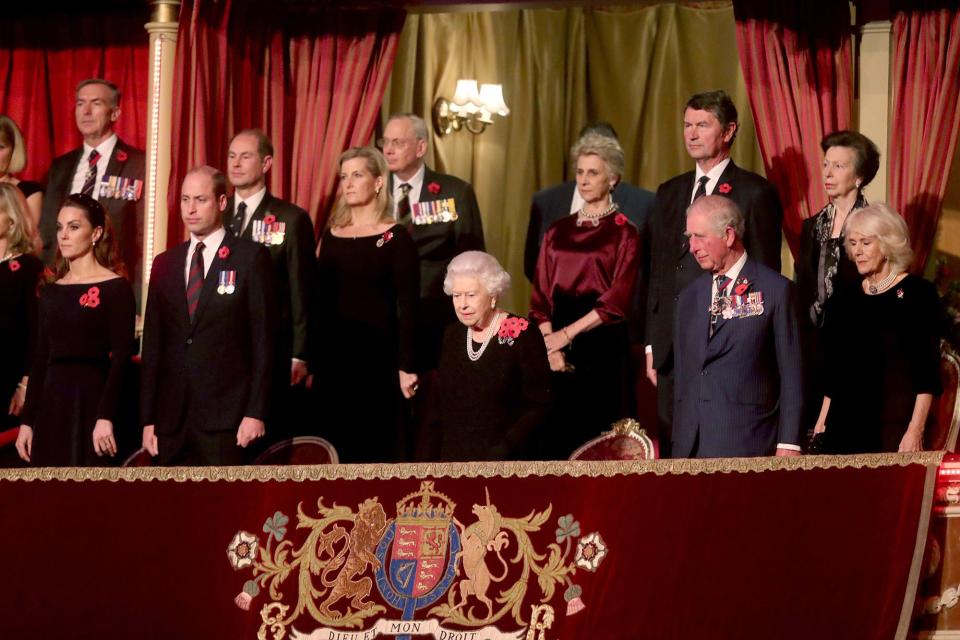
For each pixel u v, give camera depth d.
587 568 18.92
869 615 18.53
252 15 28.53
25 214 25.67
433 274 27.23
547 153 32.25
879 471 18.83
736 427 20.06
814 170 26.61
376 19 28.69
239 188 25.11
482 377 19.95
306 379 25.52
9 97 31.31
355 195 24.34
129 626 19.33
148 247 28.23
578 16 32.22
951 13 26.72
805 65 27.02
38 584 19.53
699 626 18.69
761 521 18.83
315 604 19.12
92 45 31.14
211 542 19.38
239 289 22.11
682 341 20.77
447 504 19.19
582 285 24.92
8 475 19.75
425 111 32.28
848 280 23.39
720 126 23.56
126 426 24.31
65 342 23.02
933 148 26.48
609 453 23.95
